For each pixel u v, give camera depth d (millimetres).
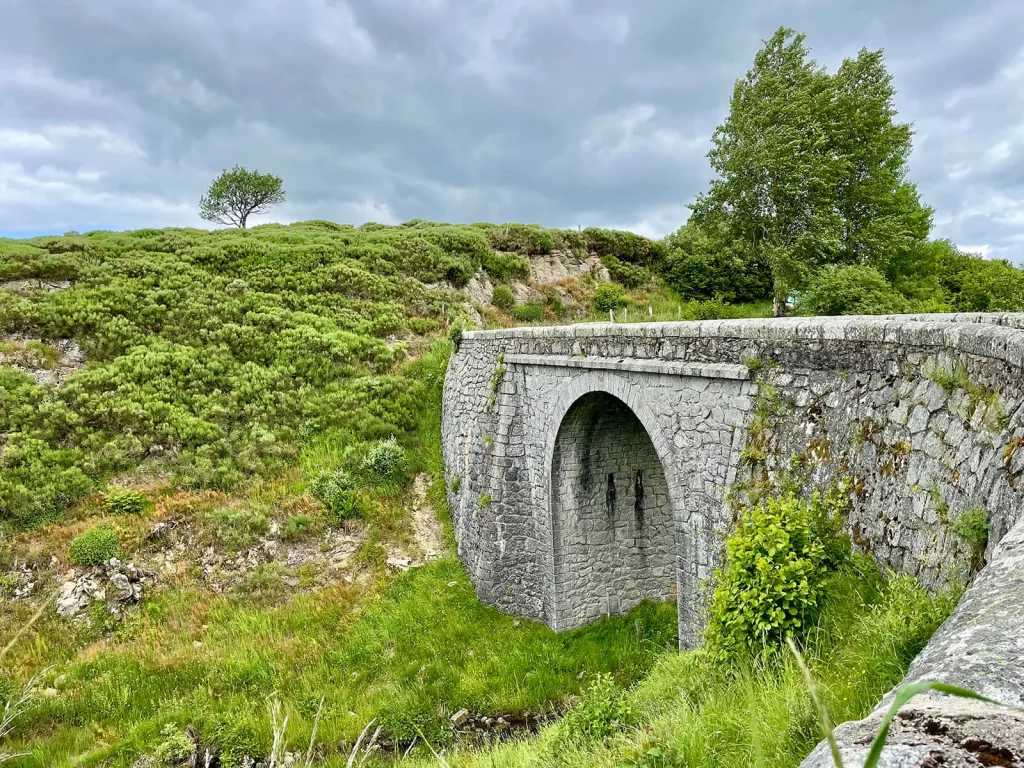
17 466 14930
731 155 22391
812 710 3881
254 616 13102
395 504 16953
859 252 21391
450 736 10219
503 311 30203
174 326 21094
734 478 7934
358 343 22359
